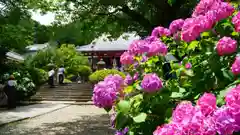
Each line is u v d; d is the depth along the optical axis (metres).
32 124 12.94
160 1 10.73
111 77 3.19
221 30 2.90
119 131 3.07
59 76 28.66
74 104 20.98
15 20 14.59
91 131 11.16
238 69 2.53
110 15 12.09
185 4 10.63
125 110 2.89
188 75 2.84
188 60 2.97
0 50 22.00
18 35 20.66
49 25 13.30
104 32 12.98
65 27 12.99
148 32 11.44
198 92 2.76
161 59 3.46
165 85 3.01
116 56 31.62
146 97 2.89
